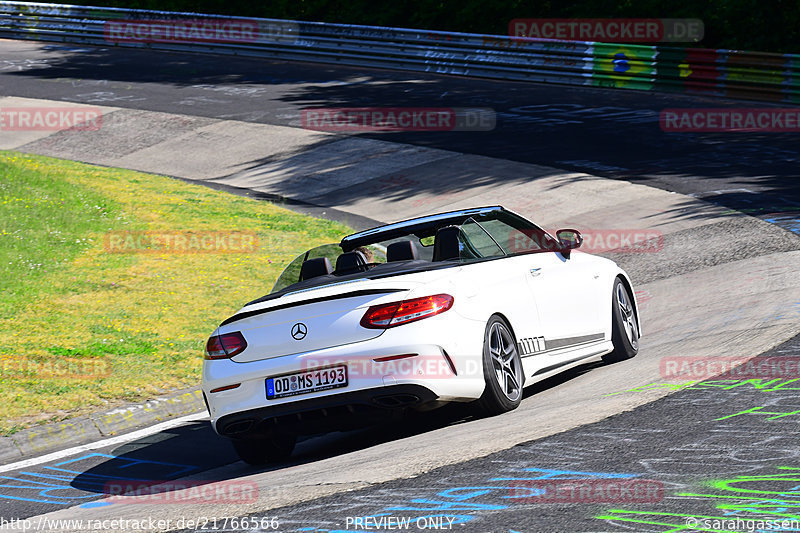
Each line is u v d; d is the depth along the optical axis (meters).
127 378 32.19
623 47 101.81
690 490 14.60
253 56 131.62
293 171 78.56
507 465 17.16
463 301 21.89
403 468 18.00
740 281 37.62
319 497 16.70
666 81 99.12
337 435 25.86
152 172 82.19
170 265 49.91
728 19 124.00
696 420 18.78
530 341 24.17
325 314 21.14
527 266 25.31
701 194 58.25
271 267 50.41
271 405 21.19
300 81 114.44
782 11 123.31
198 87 113.62
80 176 74.38
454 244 23.64
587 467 16.45
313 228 60.19
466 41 113.25
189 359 34.53
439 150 79.62
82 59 133.75
